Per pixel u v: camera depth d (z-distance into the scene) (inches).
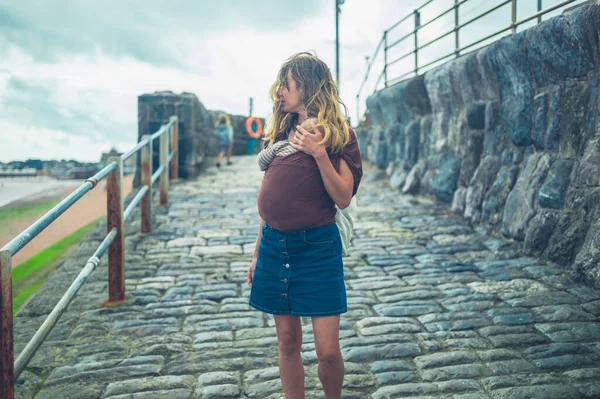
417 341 131.2
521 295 160.9
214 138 605.0
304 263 81.9
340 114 82.4
